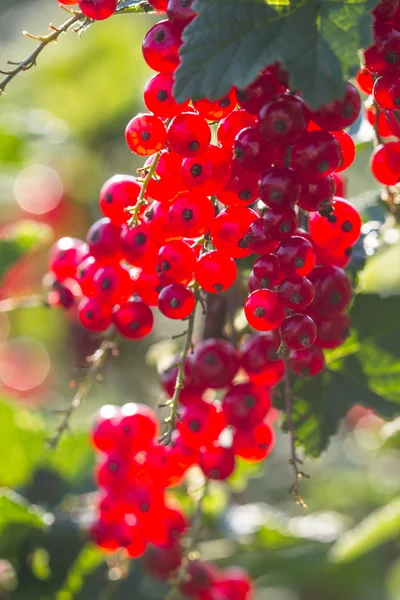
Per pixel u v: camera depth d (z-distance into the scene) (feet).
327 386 1.85
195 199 1.65
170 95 1.63
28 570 2.05
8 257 2.38
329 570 3.04
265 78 1.59
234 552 2.21
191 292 1.68
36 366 4.20
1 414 2.18
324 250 1.70
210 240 1.70
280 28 1.56
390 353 1.84
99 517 1.92
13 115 3.10
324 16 1.56
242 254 1.66
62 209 4.07
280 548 2.23
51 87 3.57
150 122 1.65
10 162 3.07
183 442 1.86
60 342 4.06
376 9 1.61
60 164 3.88
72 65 3.50
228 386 1.82
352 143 1.67
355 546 2.20
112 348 1.81
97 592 2.11
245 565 2.40
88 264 1.78
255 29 1.56
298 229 1.69
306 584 3.26
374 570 3.30
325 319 1.70
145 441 1.89
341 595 3.26
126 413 1.90
